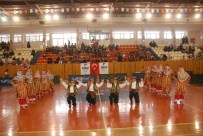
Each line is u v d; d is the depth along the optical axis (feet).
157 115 31.86
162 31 112.16
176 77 41.29
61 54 91.71
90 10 81.82
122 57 84.79
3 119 32.24
